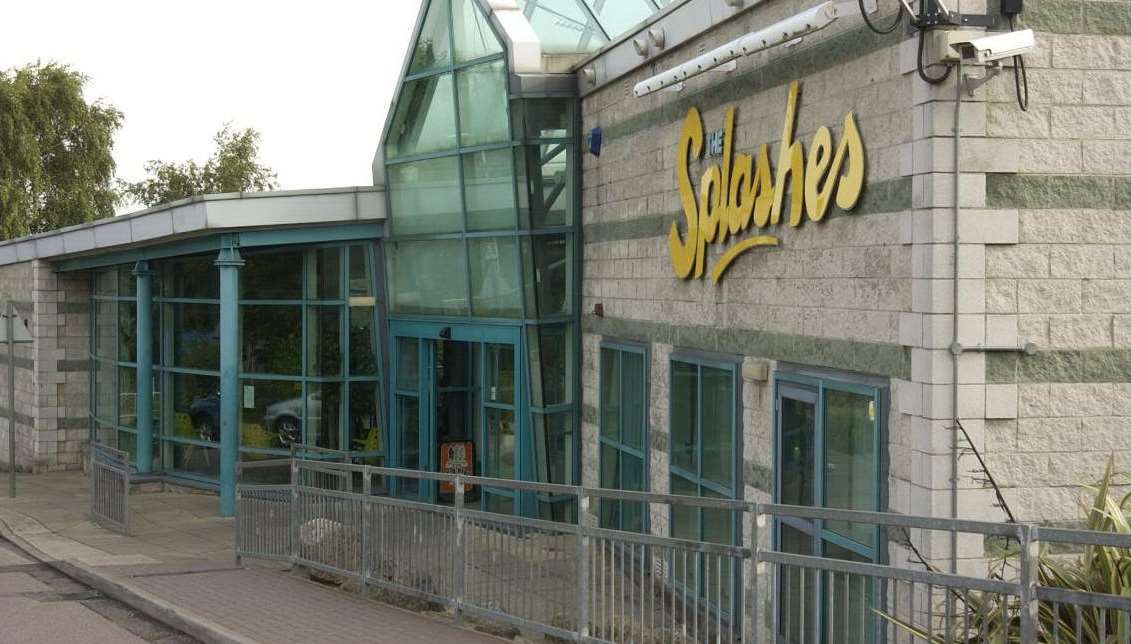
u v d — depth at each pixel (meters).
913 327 8.02
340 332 19.22
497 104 16.08
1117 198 8.04
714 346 11.50
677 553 7.88
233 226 17.77
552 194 15.75
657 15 12.38
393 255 19.02
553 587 9.05
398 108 18.39
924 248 7.90
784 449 10.07
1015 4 7.84
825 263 9.32
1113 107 8.04
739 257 10.91
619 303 14.31
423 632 9.74
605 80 14.41
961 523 5.82
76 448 25.28
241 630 9.84
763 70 10.38
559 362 15.89
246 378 19.58
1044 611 6.63
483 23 16.22
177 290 21.17
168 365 21.31
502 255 16.33
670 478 12.61
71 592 12.36
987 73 7.77
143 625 10.62
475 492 18.22
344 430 19.17
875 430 8.45
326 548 12.46
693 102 11.92
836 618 8.94
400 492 19.08
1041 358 7.93
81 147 45.62
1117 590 6.47
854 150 8.76
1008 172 7.89
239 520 14.23
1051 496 7.94
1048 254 7.95
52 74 44.44
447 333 17.62
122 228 19.95
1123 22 8.06
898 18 8.22
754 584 7.09
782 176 9.92
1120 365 8.03
